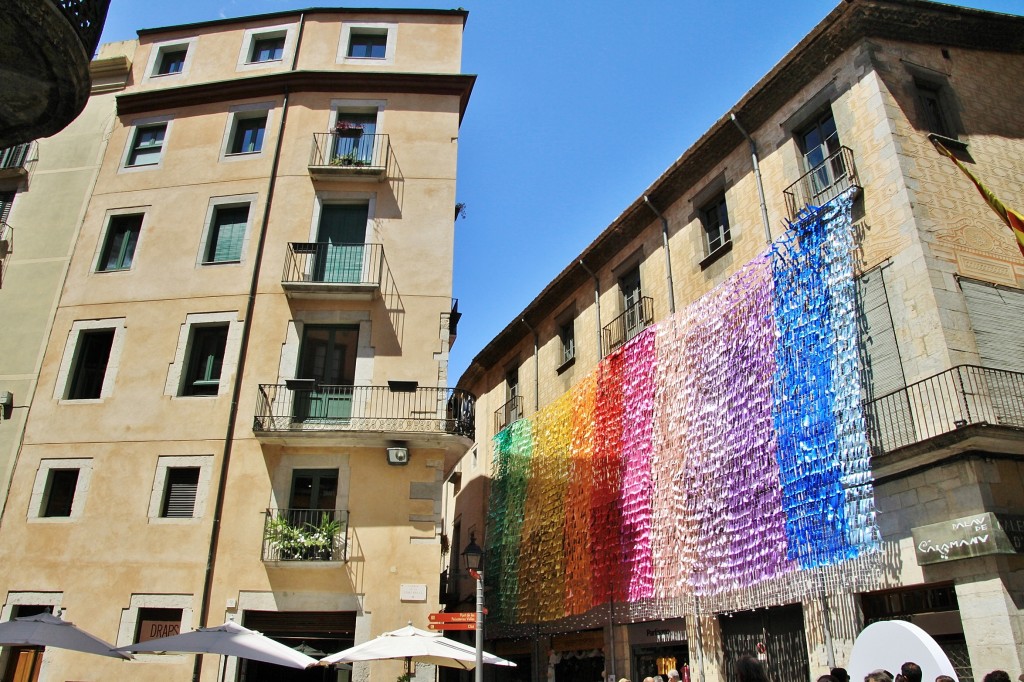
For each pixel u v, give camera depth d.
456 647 11.75
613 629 17.91
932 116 13.90
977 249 12.52
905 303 11.93
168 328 16.42
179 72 20.00
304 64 19.59
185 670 13.48
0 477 15.22
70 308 16.89
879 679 5.76
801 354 13.21
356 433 14.87
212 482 14.88
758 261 14.83
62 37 7.28
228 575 14.14
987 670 9.56
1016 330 12.06
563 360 23.34
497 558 23.73
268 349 16.08
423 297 16.78
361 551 14.45
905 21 14.20
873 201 12.97
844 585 11.70
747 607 13.52
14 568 14.37
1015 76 15.40
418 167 18.19
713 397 15.20
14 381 16.19
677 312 17.03
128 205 18.00
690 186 18.33
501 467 24.91
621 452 17.95
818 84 14.86
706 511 14.72
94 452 15.33
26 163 18.88
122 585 14.11
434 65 19.69
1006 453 10.46
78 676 13.48
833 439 12.13
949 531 10.19
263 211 17.50
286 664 10.31
